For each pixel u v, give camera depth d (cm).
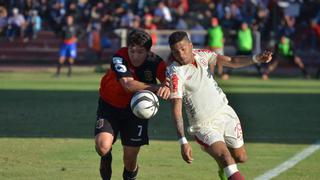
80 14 12350
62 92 7331
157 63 2708
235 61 2642
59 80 9150
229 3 12231
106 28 11988
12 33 12338
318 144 4116
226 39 11081
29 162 3406
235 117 2664
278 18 11219
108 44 11669
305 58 11631
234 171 2452
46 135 4331
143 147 3906
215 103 2622
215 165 3394
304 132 4622
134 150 2789
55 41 12381
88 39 12012
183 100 2625
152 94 2645
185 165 3384
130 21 11738
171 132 4547
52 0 12688
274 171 3259
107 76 2752
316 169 3316
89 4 12519
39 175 3091
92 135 4347
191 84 2595
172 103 2516
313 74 10800
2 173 3125
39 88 7819
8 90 7519
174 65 2588
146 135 2783
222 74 9625
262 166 3391
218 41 9681
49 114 5416
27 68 11100
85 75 10175
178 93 2523
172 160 3516
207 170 3266
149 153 3716
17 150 3759
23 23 12369
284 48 9925
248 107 6116
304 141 4234
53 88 7838
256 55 2634
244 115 5534
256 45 10606
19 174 3105
